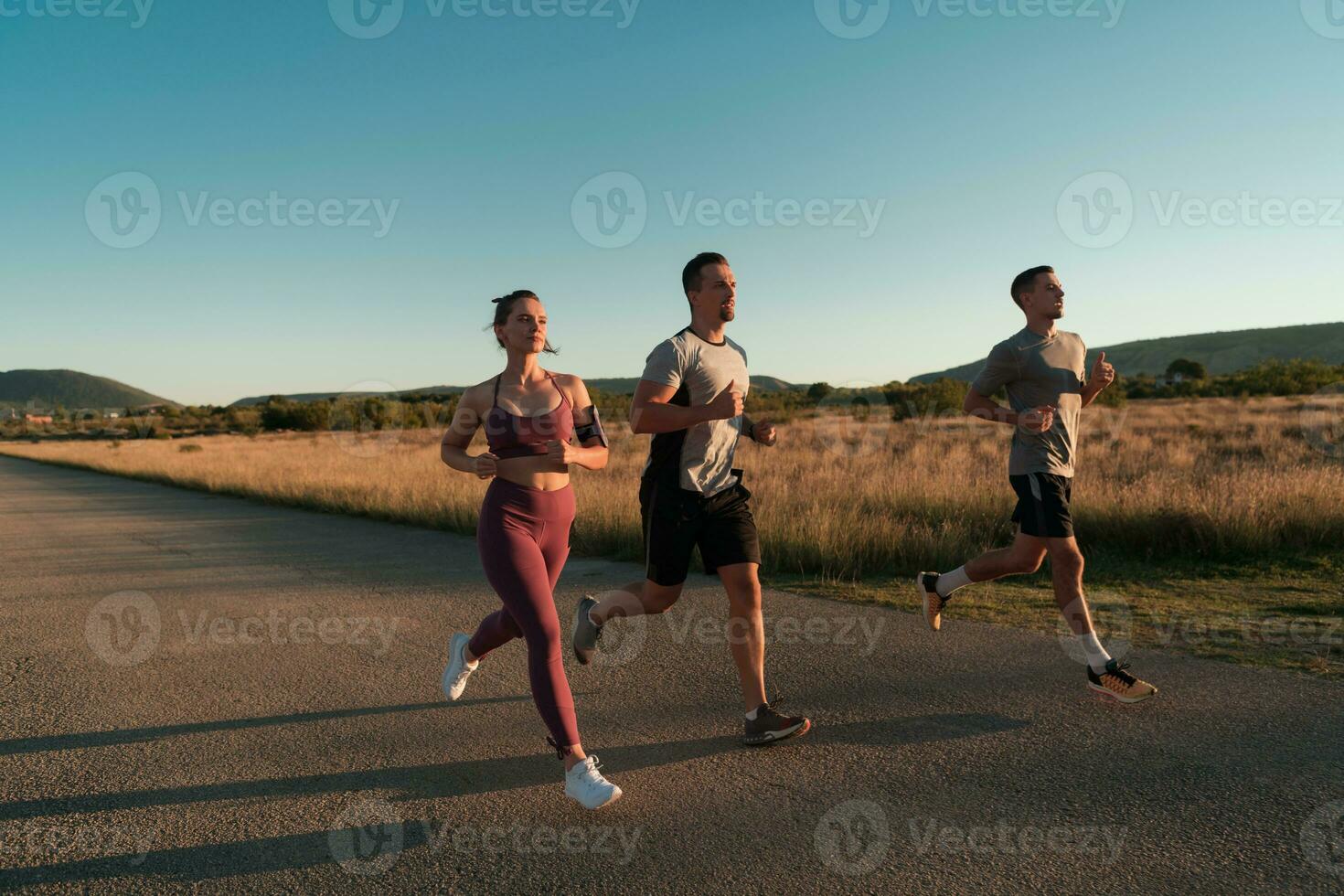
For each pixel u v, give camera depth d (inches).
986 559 170.7
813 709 155.4
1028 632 205.2
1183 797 114.2
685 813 115.7
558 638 123.3
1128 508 322.3
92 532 505.4
